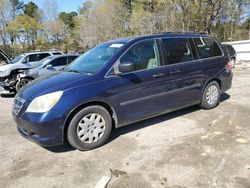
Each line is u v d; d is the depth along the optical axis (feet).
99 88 13.53
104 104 13.99
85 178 11.25
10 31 164.76
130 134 15.49
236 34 102.83
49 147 14.35
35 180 11.31
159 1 87.51
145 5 100.89
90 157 13.01
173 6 82.89
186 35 17.83
